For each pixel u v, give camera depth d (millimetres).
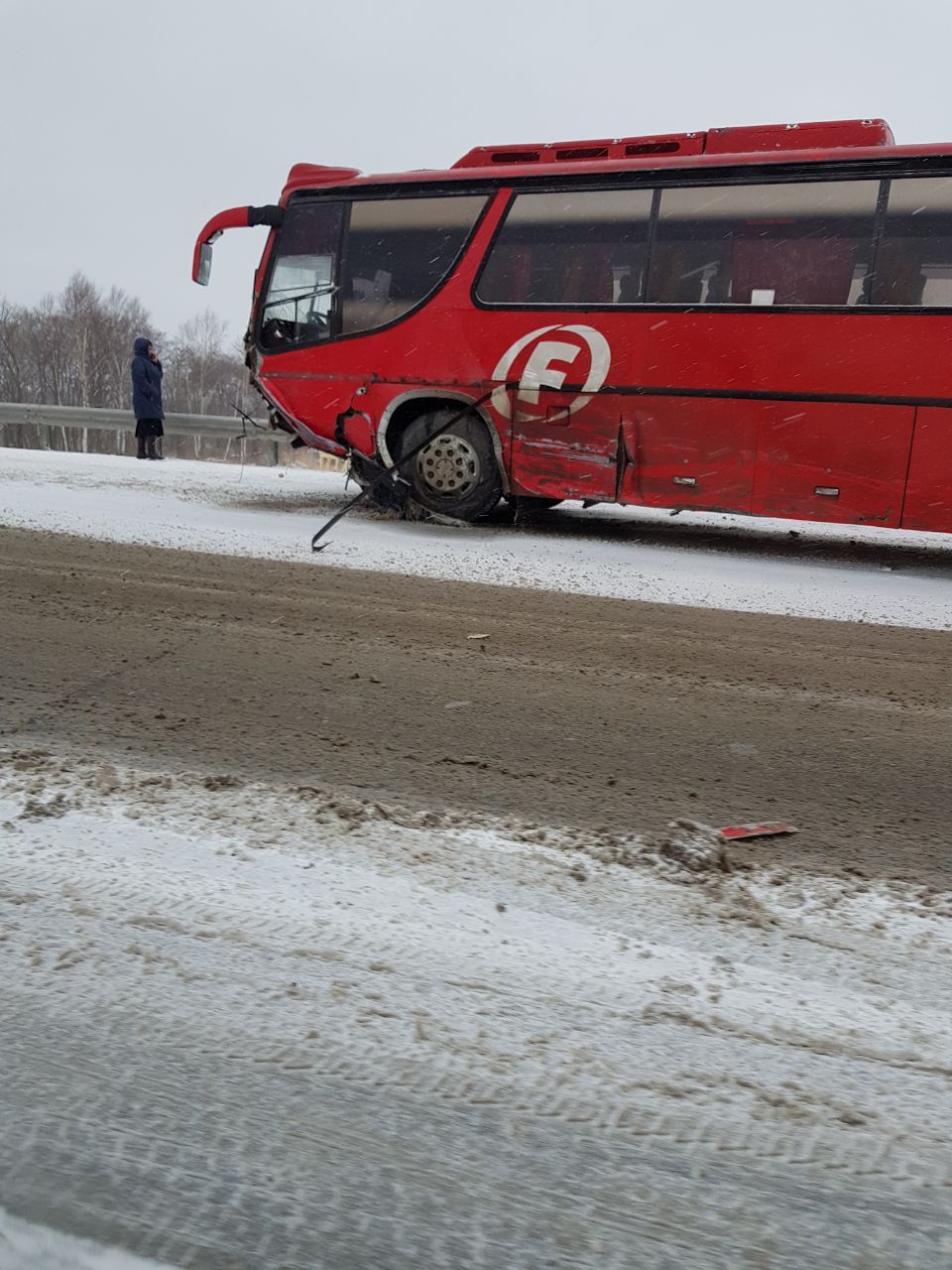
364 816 2697
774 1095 1621
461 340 8688
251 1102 1554
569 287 8359
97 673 4051
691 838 2631
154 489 10797
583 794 2990
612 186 8203
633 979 1947
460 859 2455
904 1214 1386
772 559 7984
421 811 2775
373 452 9242
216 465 14875
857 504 7602
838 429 7574
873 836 2768
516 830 2666
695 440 8016
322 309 9266
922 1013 1873
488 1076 1640
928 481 7371
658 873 2441
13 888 2178
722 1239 1333
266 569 6598
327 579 6336
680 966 2004
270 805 2740
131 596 5539
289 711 3666
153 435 15875
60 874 2250
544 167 8414
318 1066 1644
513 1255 1297
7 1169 1409
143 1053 1656
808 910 2283
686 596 6359
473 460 8781
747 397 7805
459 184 8711
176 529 7984
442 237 8766
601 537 8828
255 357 9633
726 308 7824
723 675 4516
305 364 9336
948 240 7250
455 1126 1523
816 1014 1855
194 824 2578
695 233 7941
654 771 3230
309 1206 1365
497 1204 1381
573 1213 1368
